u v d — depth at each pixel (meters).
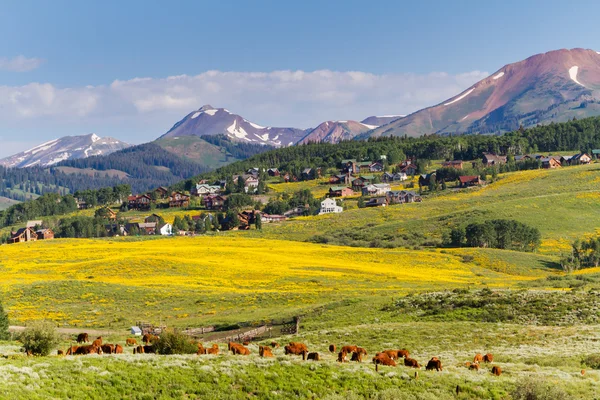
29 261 118.19
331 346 42.78
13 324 66.25
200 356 34.84
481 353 43.09
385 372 34.16
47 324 35.59
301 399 29.28
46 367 29.12
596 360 38.78
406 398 29.69
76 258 119.94
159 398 27.58
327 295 79.25
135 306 76.12
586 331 49.28
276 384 30.78
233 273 100.69
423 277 99.94
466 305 61.84
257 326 61.44
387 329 53.25
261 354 37.12
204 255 119.50
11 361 29.75
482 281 96.81
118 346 36.38
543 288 81.75
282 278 96.31
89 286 85.38
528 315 56.78
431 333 50.97
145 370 30.44
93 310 74.00
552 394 29.73
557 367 37.78
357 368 34.44
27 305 76.50
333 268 106.94
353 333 52.34
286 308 71.31
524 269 116.56
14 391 24.75
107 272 100.75
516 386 31.44
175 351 36.84
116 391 27.59
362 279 96.62
